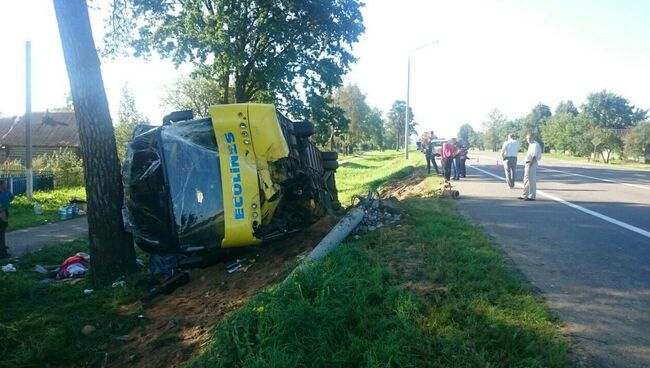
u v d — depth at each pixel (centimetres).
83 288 862
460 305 457
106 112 903
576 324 434
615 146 5547
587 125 6588
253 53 2567
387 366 365
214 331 504
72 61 875
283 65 2541
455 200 1234
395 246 681
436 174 2114
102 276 888
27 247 1253
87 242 1301
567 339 404
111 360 567
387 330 421
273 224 809
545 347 383
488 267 583
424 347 390
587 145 5953
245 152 792
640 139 5278
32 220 1738
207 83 3791
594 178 2067
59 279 954
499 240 756
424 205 1096
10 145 4400
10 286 818
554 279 559
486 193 1419
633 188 1598
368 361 374
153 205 825
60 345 588
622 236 791
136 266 938
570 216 987
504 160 1563
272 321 437
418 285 521
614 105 9700
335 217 896
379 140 9994
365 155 8500
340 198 1881
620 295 507
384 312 456
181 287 797
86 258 1028
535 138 1236
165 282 787
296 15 2484
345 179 2986
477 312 441
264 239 782
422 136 2300
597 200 1252
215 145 802
